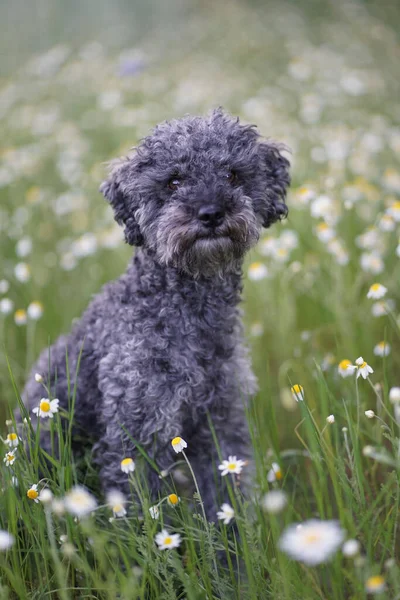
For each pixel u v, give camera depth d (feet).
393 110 26.18
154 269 10.47
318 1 45.24
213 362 10.41
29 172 20.98
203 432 10.80
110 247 16.48
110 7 51.93
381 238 14.87
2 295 15.93
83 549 8.71
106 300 10.98
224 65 32.96
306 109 23.47
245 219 10.34
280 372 12.80
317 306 14.83
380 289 11.09
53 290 16.48
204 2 50.01
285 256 14.01
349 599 8.25
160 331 10.19
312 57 30.66
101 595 8.24
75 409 11.01
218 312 10.50
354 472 8.59
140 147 11.27
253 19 43.04
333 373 12.17
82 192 20.07
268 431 11.22
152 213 10.68
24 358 14.39
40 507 8.41
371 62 31.78
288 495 10.39
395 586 7.13
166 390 10.07
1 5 51.13
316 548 5.69
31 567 9.02
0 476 9.49
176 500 8.64
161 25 45.68
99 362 10.59
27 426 10.03
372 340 13.41
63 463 8.95
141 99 27.94
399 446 7.82
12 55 40.88
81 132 25.88
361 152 19.62
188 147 10.46
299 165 18.83
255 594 7.64
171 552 8.25
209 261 10.21
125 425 10.13
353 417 10.88
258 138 12.01
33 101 30.55
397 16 41.34
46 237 19.01
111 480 10.30
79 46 39.88
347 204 13.78
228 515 8.15
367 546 7.74
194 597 7.54
